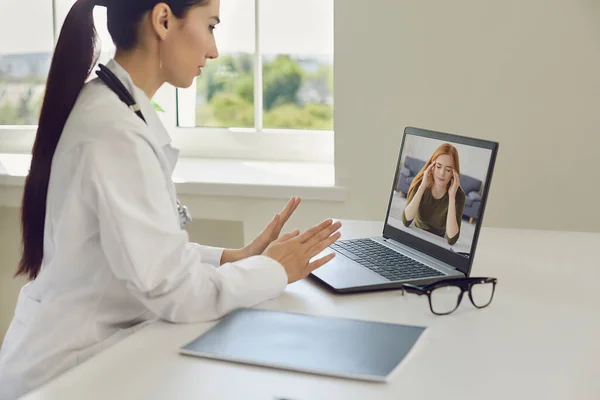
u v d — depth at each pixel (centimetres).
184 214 155
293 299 140
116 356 114
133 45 140
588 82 225
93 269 130
